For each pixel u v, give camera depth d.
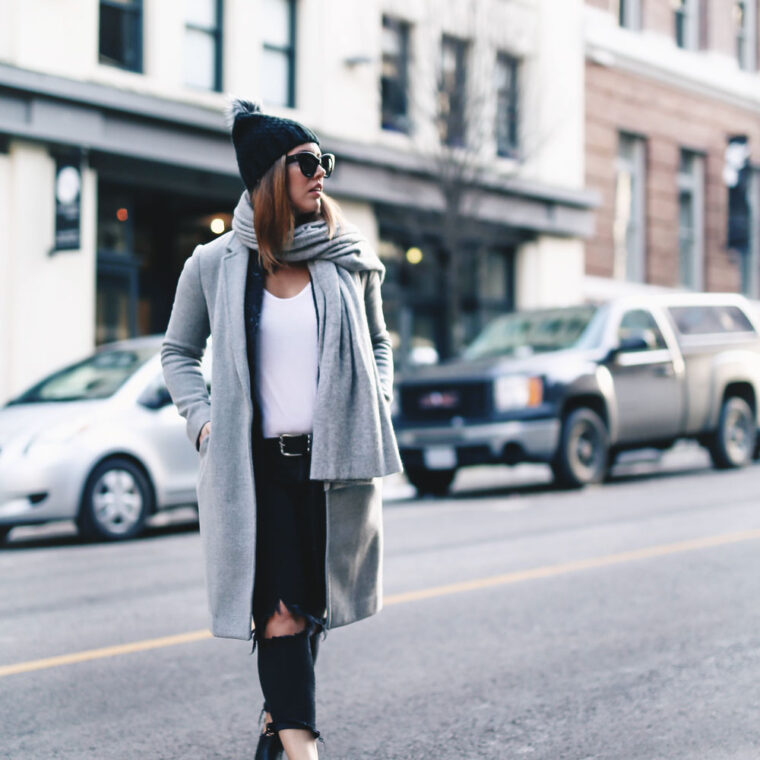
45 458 9.46
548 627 5.97
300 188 3.12
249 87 17.86
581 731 4.29
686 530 9.12
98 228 16.23
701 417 13.67
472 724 4.40
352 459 3.11
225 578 3.07
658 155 26.12
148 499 10.10
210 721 4.51
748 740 4.14
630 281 25.70
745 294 29.61
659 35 26.17
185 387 3.28
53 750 4.16
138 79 16.27
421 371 12.84
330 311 3.12
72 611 6.67
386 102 20.05
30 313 14.95
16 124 14.62
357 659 5.42
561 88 22.89
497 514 10.66
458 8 18.61
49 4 15.15
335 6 19.03
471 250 20.34
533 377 11.98
